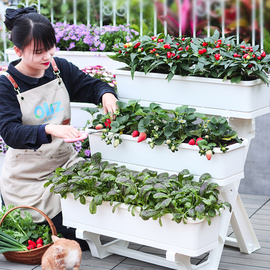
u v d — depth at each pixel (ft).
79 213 10.37
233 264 10.53
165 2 15.92
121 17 20.40
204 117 9.57
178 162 9.69
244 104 9.62
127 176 9.75
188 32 17.04
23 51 10.32
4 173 11.56
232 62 9.73
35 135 10.11
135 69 10.94
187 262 9.60
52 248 9.67
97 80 11.51
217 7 17.99
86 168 10.37
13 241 10.64
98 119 10.77
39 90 10.88
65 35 15.93
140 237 9.69
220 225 10.12
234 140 9.64
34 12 10.72
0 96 10.52
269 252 11.07
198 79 9.93
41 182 11.26
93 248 10.82
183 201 9.04
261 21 14.49
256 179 14.87
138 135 10.11
